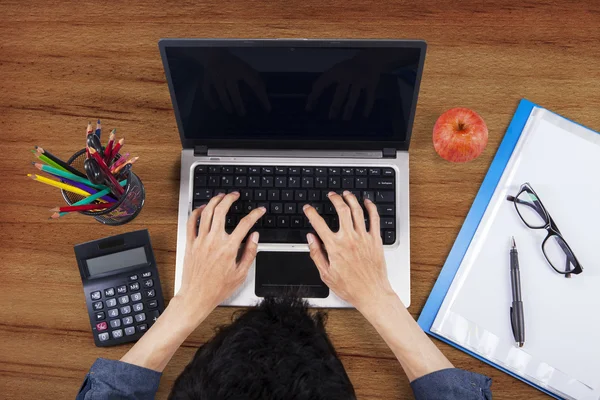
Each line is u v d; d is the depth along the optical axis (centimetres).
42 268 95
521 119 98
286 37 100
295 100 90
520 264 93
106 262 93
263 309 69
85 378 83
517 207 95
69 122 99
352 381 91
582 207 94
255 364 60
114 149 87
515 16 100
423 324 92
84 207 84
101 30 101
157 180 97
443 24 100
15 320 93
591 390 90
